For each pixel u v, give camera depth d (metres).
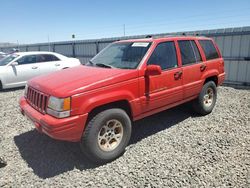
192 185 3.05
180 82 4.70
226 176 3.22
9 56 10.45
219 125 5.04
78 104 3.29
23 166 3.59
